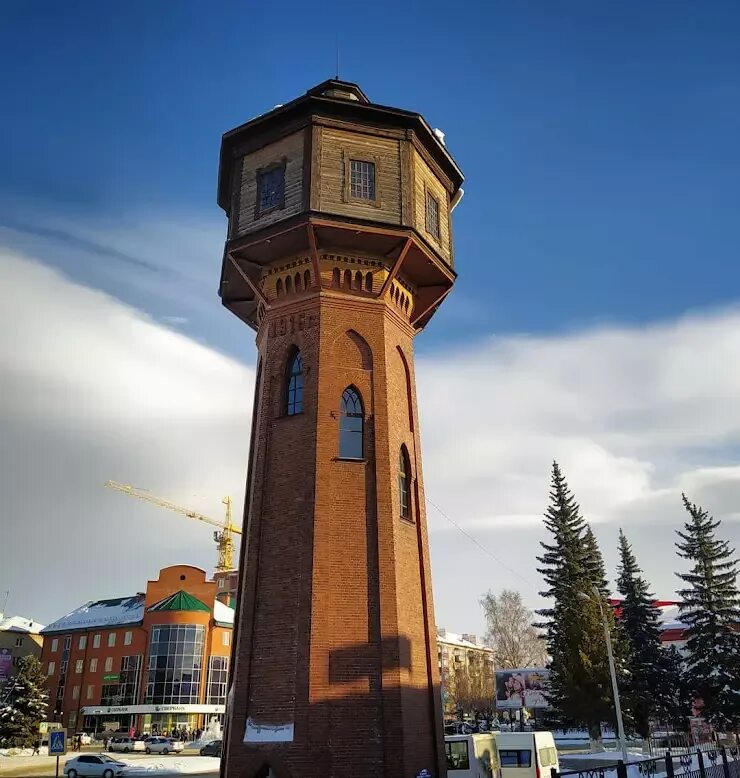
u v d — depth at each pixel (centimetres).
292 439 2259
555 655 5022
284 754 1855
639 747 4791
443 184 2795
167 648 8706
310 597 1998
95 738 8231
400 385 2483
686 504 5778
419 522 2355
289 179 2425
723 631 5369
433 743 2062
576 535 5391
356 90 2733
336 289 2411
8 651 10169
